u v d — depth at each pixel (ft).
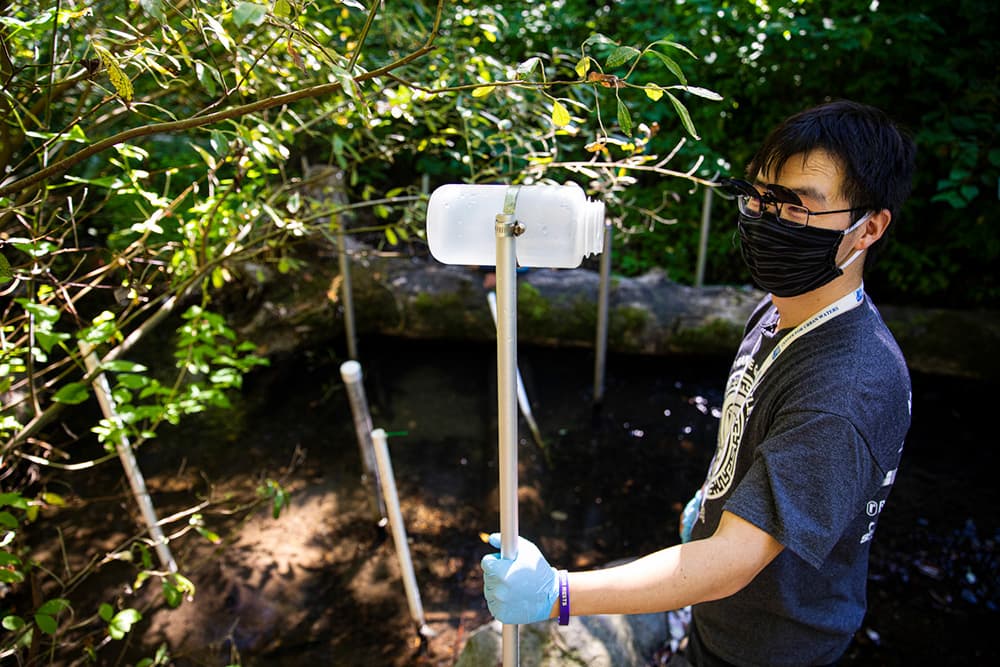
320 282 13.48
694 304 13.69
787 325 4.01
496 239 3.41
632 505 10.64
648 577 3.32
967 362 12.82
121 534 9.43
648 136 4.76
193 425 11.67
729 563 3.26
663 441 12.03
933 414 12.55
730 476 4.25
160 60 5.23
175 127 4.03
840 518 3.27
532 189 3.51
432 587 9.07
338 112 6.82
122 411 6.28
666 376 13.76
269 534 9.72
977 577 9.36
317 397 12.73
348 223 15.94
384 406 12.63
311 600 8.80
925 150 13.51
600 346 12.33
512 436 3.63
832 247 3.57
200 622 8.41
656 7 14.46
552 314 13.62
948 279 14.21
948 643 8.43
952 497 10.71
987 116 12.32
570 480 11.10
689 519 5.35
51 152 5.89
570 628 7.32
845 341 3.59
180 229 6.39
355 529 9.90
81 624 6.46
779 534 3.23
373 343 14.33
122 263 5.89
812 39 13.17
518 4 15.21
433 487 10.80
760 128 14.76
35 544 9.16
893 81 13.24
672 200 15.53
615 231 13.75
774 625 4.19
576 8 15.31
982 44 12.31
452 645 8.28
